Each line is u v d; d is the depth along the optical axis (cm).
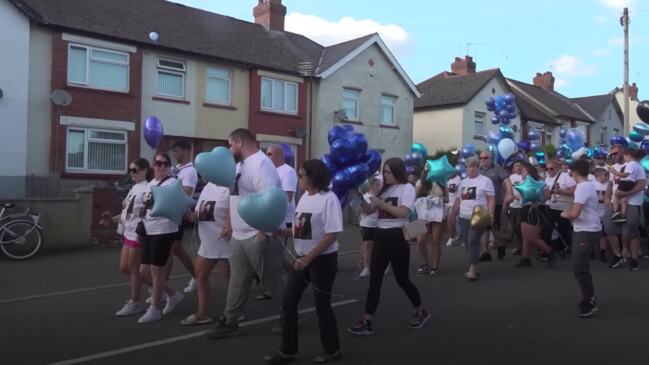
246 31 2294
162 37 1850
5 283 862
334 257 509
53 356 525
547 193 1011
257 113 2069
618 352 530
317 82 2252
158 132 1019
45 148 1602
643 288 817
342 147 664
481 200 897
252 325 626
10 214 1099
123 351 539
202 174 531
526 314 672
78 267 988
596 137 3988
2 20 1516
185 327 621
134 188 682
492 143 1385
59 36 1606
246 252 559
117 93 1723
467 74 3309
